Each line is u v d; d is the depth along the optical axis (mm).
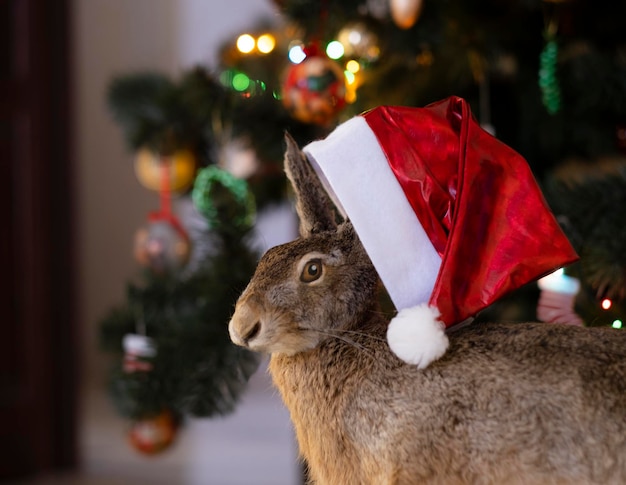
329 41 1785
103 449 2787
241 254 1820
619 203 1546
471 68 1764
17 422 2562
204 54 3455
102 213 3596
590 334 1283
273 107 1849
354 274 1333
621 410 1243
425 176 1329
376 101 1774
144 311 1897
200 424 3068
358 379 1309
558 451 1247
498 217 1316
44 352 2615
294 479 2430
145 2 3496
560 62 1764
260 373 2014
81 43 3543
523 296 1718
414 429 1278
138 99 2025
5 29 2535
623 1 1752
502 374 1268
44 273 2615
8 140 2551
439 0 1736
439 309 1298
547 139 1823
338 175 1335
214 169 1957
